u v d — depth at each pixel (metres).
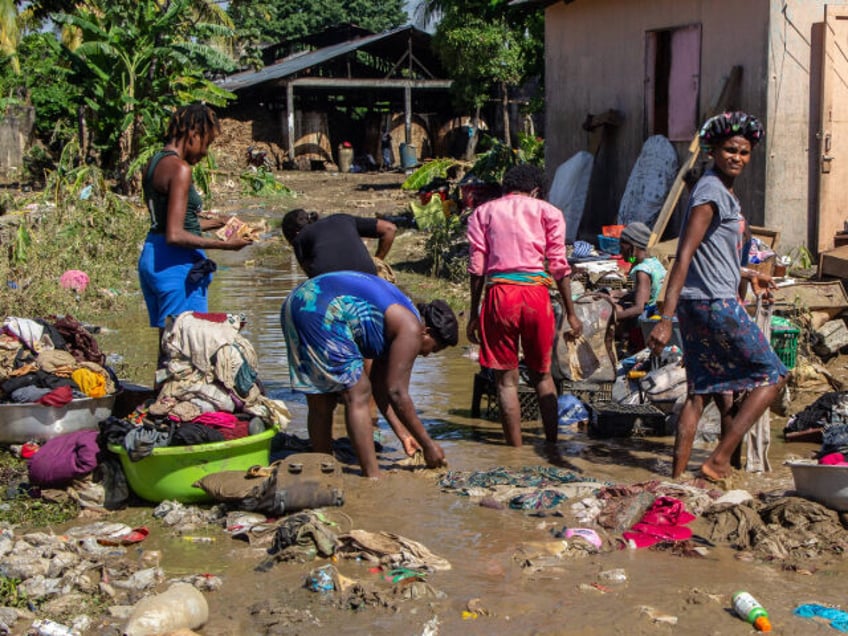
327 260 6.14
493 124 41.28
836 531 4.81
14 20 26.42
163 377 5.65
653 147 12.63
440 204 18.42
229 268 15.59
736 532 4.85
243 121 39.53
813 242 10.85
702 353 5.57
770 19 10.53
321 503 5.21
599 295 7.37
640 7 13.19
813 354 8.30
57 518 5.25
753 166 10.84
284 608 4.08
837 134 10.70
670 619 3.94
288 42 45.72
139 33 24.19
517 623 3.95
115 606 4.12
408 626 3.94
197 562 4.65
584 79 14.72
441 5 33.56
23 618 4.05
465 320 10.86
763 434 5.87
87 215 15.60
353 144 42.34
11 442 6.11
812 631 3.84
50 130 32.19
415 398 7.85
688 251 5.43
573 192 14.17
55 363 6.24
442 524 5.07
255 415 5.61
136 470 5.36
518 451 6.41
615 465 6.08
